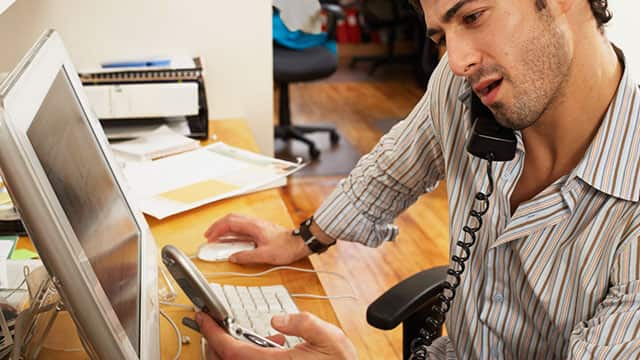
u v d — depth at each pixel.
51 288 0.98
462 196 1.34
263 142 2.29
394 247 3.28
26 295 1.09
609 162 1.10
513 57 0.99
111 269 0.89
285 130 4.52
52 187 0.76
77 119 1.05
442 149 1.40
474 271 1.32
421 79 6.09
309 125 4.89
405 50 6.93
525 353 1.29
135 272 1.05
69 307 0.75
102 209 0.96
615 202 1.11
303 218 3.52
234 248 1.45
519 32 0.98
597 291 1.13
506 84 1.01
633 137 1.09
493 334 1.31
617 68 1.11
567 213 1.17
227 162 1.85
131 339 0.88
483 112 1.17
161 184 1.71
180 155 1.88
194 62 2.06
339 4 6.82
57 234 0.71
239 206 1.65
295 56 4.25
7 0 1.33
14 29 2.03
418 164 1.47
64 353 1.00
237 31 2.16
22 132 0.72
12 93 0.74
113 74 1.95
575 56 1.07
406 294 1.37
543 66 1.01
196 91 1.97
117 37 2.10
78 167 0.92
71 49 2.08
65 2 2.04
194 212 1.62
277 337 1.13
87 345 0.78
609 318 1.04
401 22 6.28
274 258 1.43
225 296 1.27
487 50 0.99
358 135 4.84
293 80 4.27
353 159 4.38
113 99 1.94
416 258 3.19
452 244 1.37
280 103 4.54
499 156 1.17
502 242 1.23
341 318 2.69
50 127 0.85
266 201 1.68
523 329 1.27
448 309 1.33
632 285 1.06
